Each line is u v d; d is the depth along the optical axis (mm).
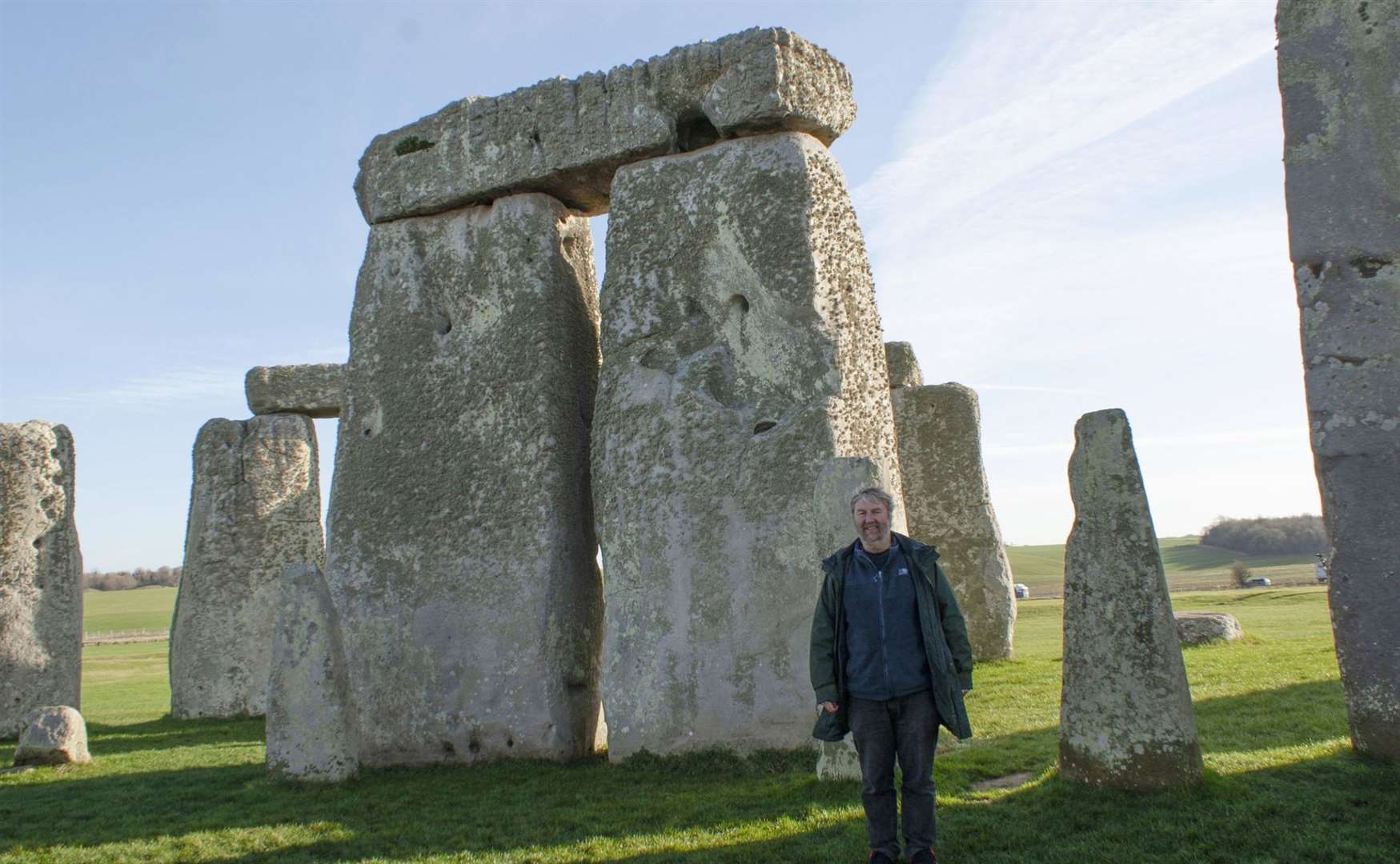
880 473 6523
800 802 6367
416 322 9859
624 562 8531
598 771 8133
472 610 9156
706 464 8289
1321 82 6340
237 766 9250
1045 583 46469
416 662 9266
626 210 8953
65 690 12508
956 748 7625
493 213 9680
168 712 15141
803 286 8188
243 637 15055
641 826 6254
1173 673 5516
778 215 8352
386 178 10141
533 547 9016
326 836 6512
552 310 9414
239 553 15336
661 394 8570
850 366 8250
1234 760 6105
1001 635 13672
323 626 8156
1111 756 5578
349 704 8188
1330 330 6184
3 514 12359
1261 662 10086
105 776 8891
